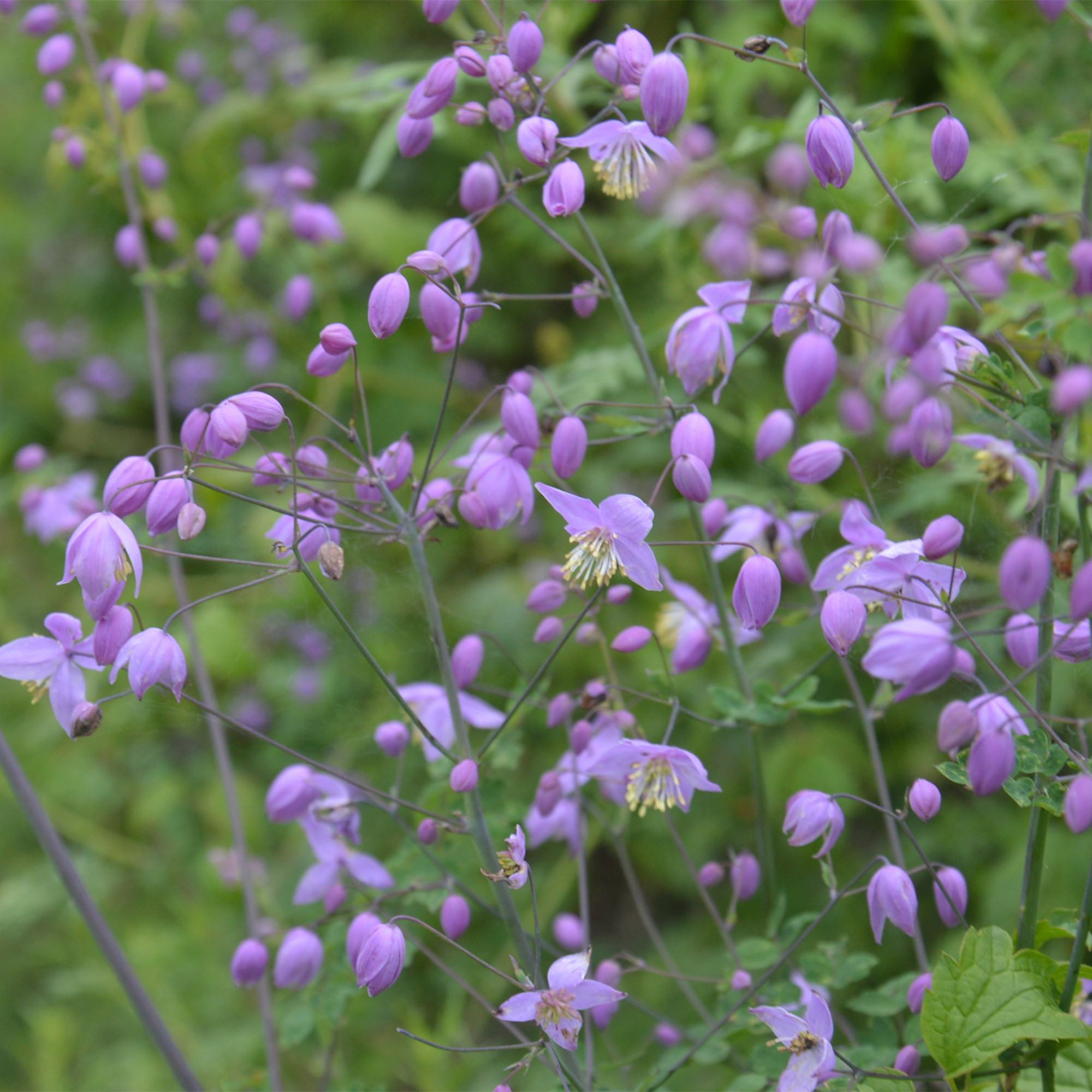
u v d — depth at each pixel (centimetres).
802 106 66
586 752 60
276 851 84
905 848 69
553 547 86
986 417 56
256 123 109
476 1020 71
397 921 58
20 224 121
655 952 75
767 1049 58
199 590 84
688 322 58
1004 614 63
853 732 72
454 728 57
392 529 57
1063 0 55
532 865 81
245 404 56
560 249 86
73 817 83
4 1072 80
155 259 113
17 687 89
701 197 63
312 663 80
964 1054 56
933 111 72
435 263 57
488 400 58
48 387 115
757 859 63
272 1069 62
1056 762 55
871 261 55
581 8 67
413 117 58
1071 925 57
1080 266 53
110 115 69
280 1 113
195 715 65
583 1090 57
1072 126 68
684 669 61
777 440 59
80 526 56
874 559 56
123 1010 77
